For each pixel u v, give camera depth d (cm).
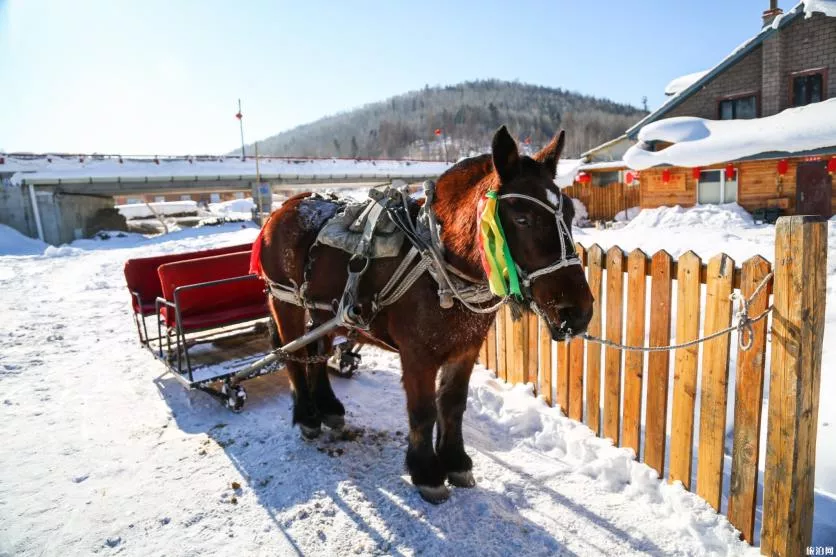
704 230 1575
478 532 304
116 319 862
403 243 319
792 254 239
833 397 400
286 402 498
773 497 261
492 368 544
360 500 338
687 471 326
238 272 540
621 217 2400
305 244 388
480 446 404
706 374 304
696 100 2098
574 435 397
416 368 320
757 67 1923
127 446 417
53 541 305
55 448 413
